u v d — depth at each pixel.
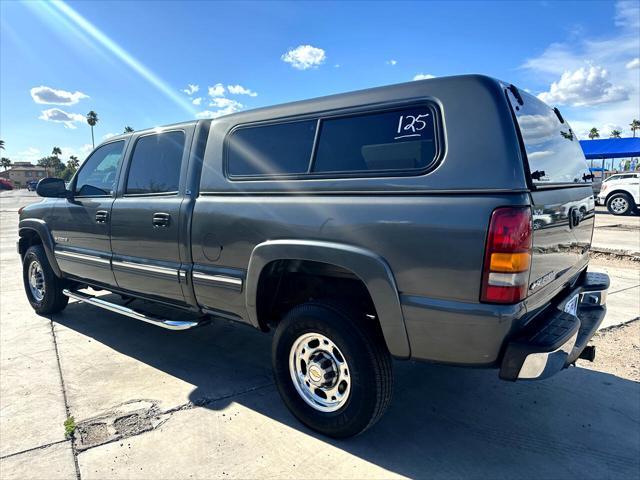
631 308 5.29
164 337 4.62
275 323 3.28
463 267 2.18
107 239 4.18
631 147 21.17
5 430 2.93
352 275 2.66
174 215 3.50
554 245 2.54
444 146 2.31
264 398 3.34
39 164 125.25
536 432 2.88
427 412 3.14
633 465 2.55
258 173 3.08
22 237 5.48
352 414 2.63
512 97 2.42
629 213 16.47
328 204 2.62
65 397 3.36
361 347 2.56
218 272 3.24
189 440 2.80
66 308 5.72
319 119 2.83
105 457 2.64
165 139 3.79
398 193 2.41
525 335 2.26
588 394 3.35
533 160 2.38
